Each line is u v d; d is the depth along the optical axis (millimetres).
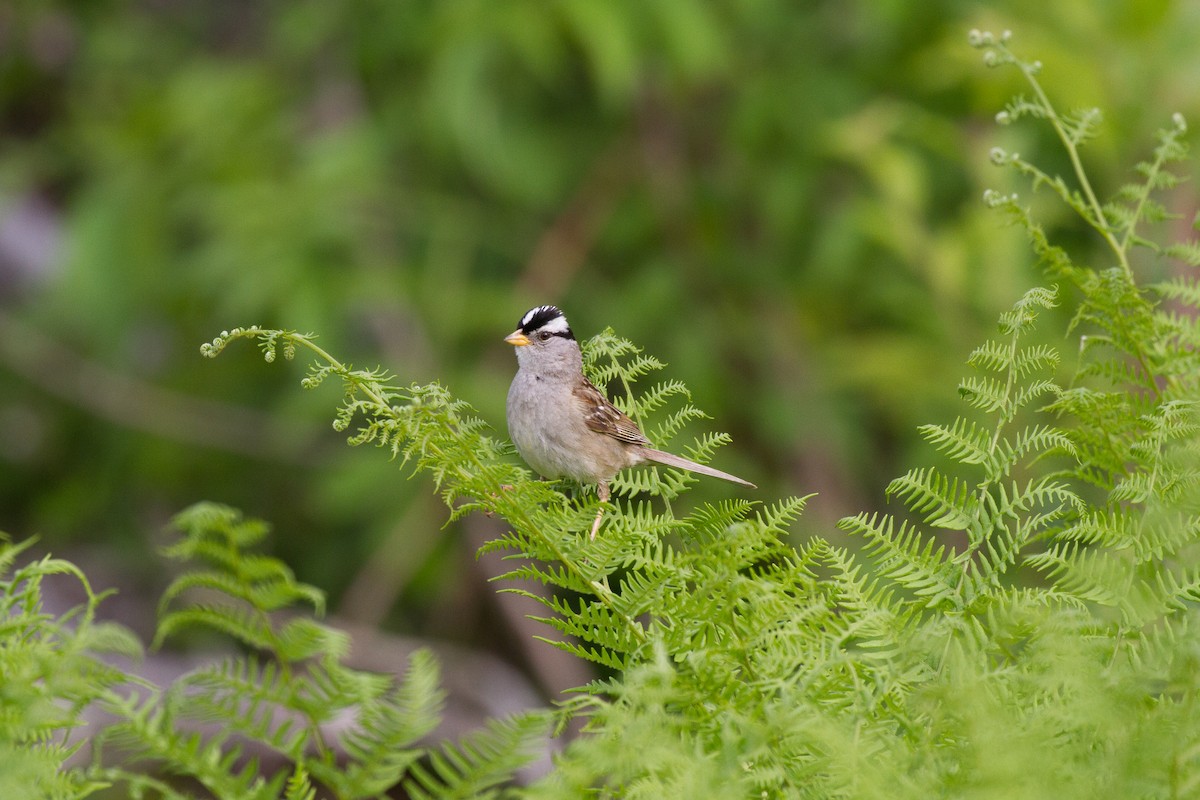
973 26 13680
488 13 14367
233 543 2361
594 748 2398
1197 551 3127
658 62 15375
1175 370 3832
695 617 3066
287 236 14164
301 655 2398
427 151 15781
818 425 14891
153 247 15102
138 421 15984
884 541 3350
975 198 13945
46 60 18172
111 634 2605
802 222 15789
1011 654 3043
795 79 15789
